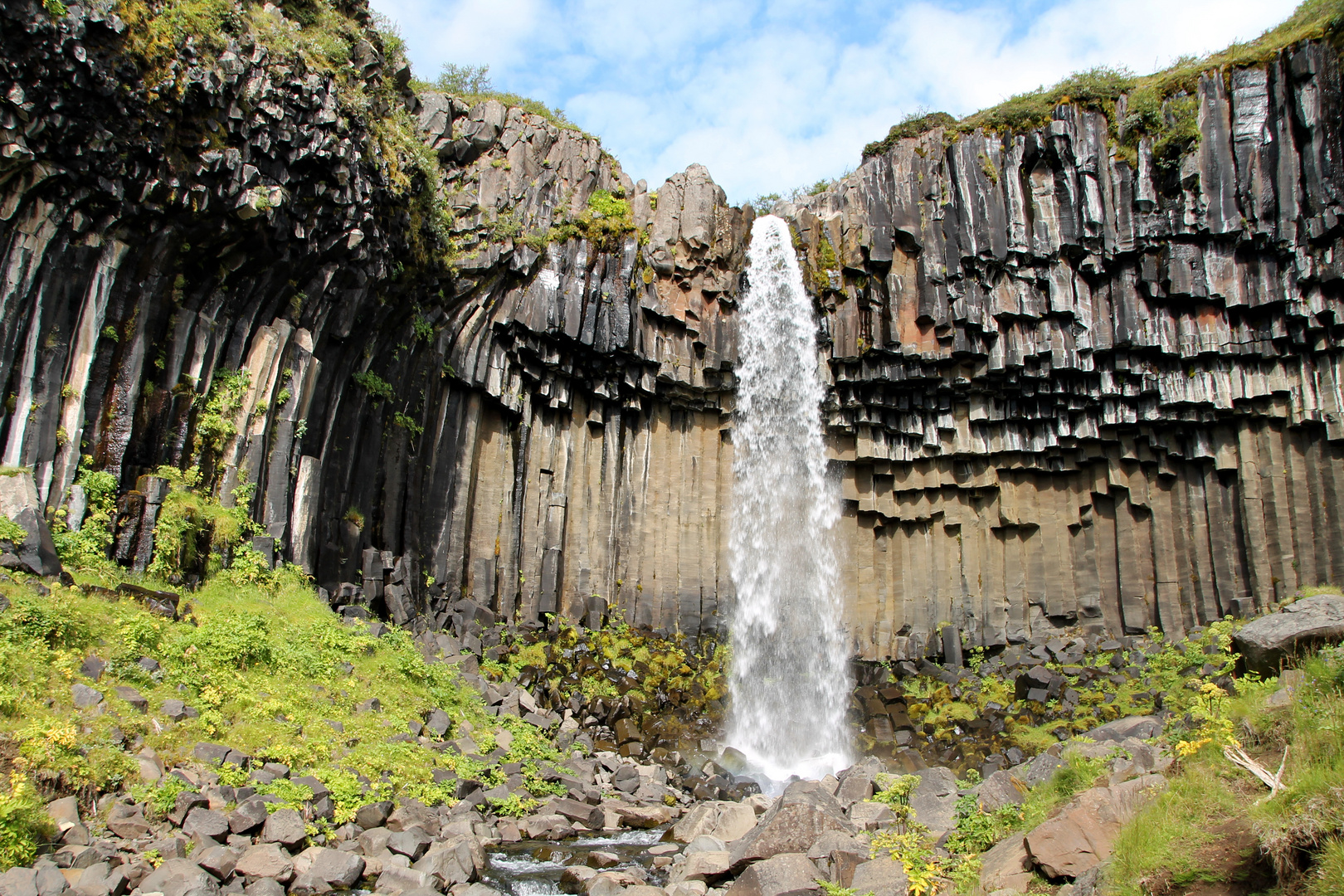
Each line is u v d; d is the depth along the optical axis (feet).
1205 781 25.67
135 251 45.37
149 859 28.07
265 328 52.24
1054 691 71.67
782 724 73.67
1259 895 20.90
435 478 66.49
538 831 40.09
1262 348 71.72
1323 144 69.15
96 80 40.52
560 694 62.90
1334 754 24.00
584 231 74.84
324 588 54.19
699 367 80.02
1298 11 74.90
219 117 46.14
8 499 38.91
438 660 54.65
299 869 30.17
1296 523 70.90
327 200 52.11
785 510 81.05
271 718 39.22
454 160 70.38
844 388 80.64
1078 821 26.53
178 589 44.88
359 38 57.82
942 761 65.31
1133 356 74.54
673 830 41.01
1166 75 76.07
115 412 44.75
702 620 78.69
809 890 27.73
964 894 26.96
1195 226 72.23
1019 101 79.30
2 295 40.06
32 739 29.91
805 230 80.69
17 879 24.52
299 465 53.93
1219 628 70.03
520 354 72.69
